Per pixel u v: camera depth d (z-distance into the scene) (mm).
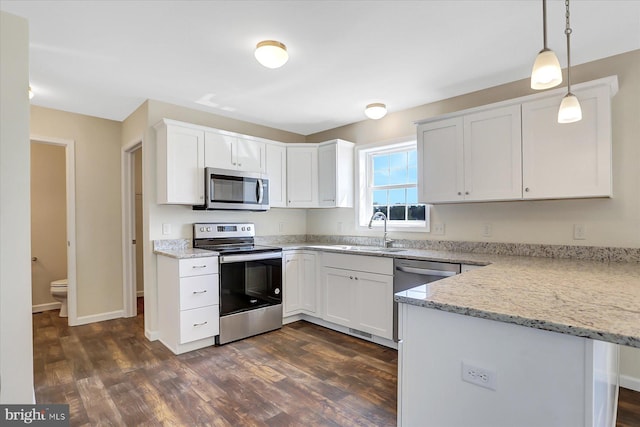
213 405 2002
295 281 3592
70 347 2914
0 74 1657
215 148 3303
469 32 2045
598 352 973
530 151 2361
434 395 1166
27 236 1723
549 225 2557
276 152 3879
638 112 2211
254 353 2785
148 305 3172
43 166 4176
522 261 2305
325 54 2318
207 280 2893
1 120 1656
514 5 1782
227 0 1737
